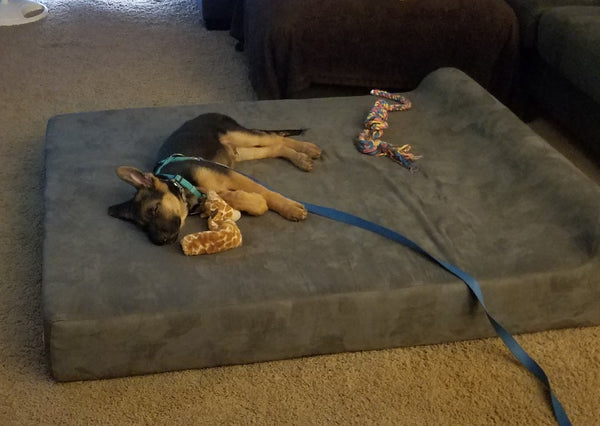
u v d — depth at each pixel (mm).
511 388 1725
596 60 2496
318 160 2271
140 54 3473
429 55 2891
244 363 1767
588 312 1866
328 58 2834
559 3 2930
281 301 1672
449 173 2207
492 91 3020
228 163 2193
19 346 1791
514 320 1833
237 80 3270
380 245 1861
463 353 1817
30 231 2215
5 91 3084
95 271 1731
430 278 1752
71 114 2492
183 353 1693
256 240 1872
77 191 2061
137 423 1610
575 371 1773
